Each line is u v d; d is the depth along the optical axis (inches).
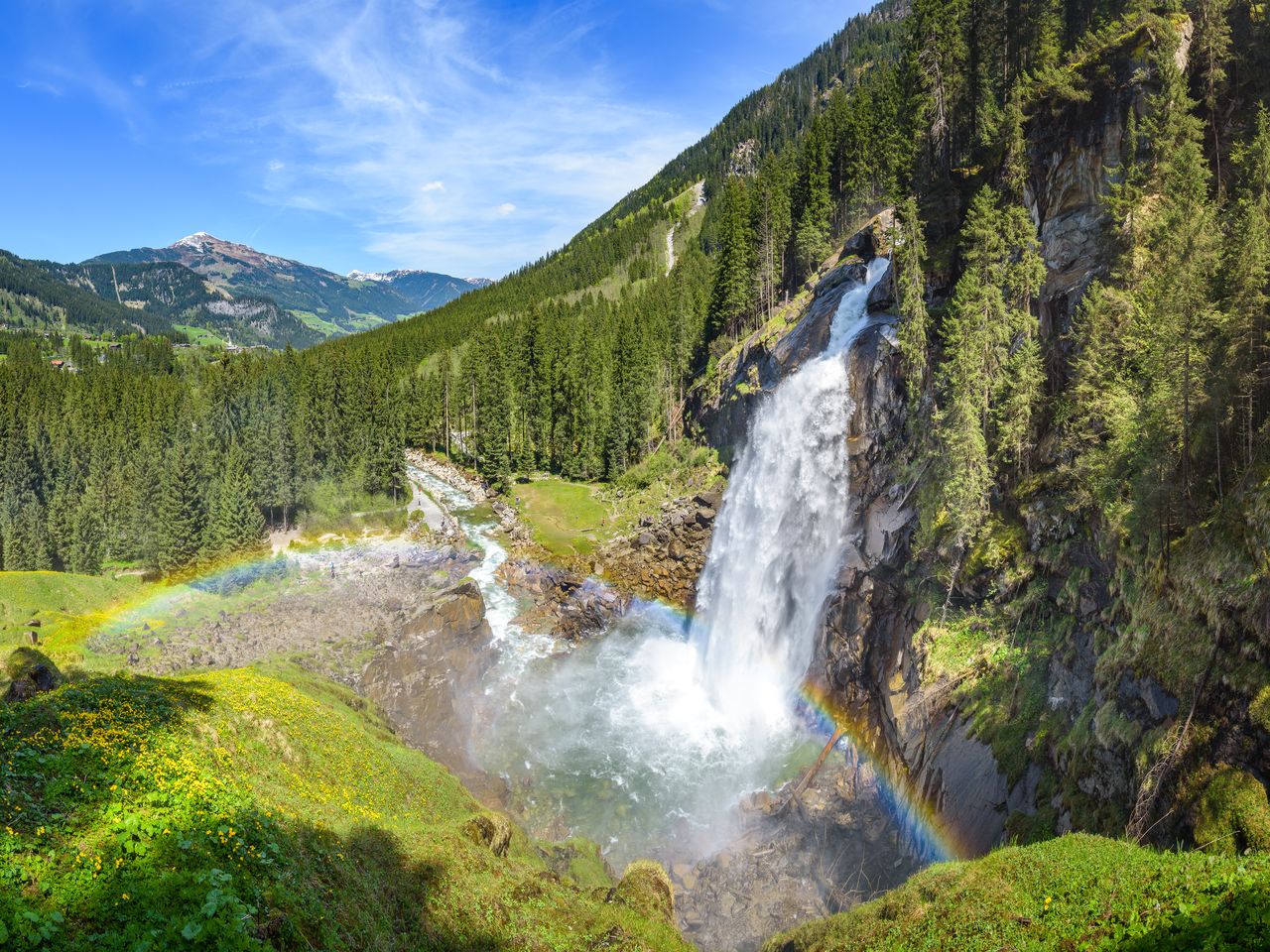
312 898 599.5
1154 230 1277.1
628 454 3752.5
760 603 2144.4
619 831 1494.8
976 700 1262.3
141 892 478.6
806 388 2130.9
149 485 3181.6
